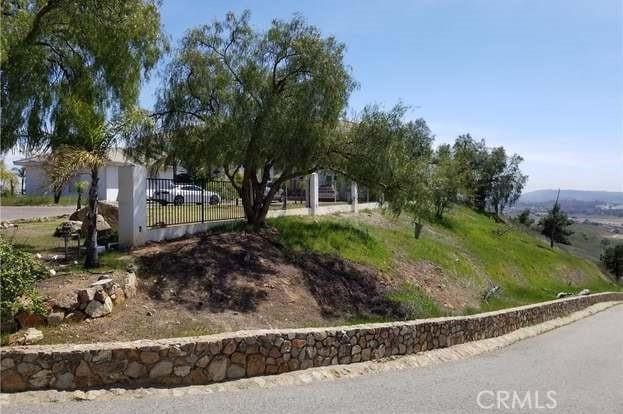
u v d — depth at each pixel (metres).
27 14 13.30
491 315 14.58
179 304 10.93
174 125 16.58
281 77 16.73
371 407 7.15
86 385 7.20
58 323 8.95
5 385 6.92
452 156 40.34
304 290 13.81
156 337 9.23
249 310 11.66
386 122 17.47
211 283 12.12
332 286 14.88
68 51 15.14
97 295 9.51
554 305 21.27
